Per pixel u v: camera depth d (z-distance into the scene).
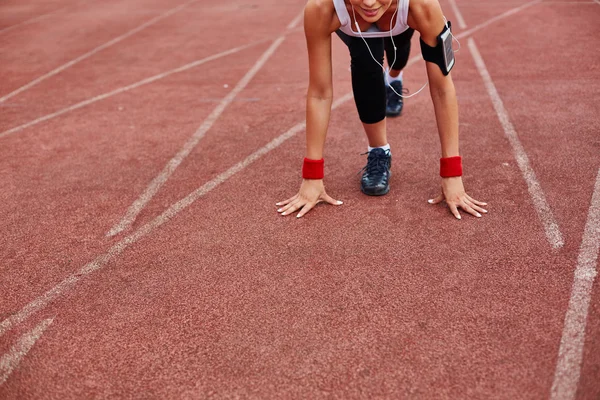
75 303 2.36
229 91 4.97
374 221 2.79
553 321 2.06
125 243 2.77
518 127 3.79
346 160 3.48
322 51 2.57
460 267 2.39
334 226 2.77
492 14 7.07
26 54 6.76
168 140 4.01
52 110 4.80
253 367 1.97
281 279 2.41
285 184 3.25
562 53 5.30
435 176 3.20
